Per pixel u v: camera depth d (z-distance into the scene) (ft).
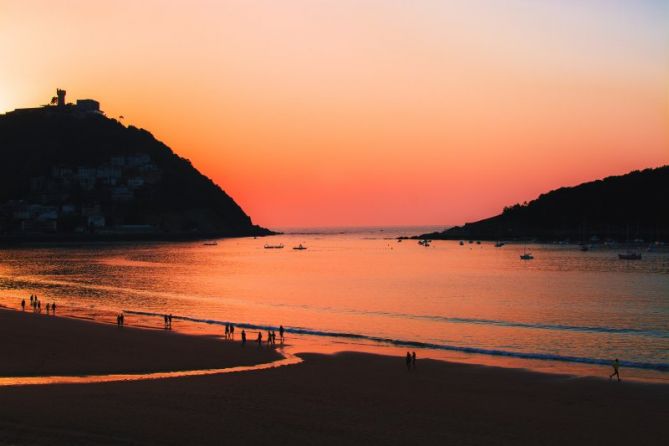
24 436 98.07
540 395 132.26
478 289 391.45
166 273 507.30
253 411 115.75
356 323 250.37
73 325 212.23
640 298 335.26
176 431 103.50
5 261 621.72
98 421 106.52
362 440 102.68
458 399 128.36
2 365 151.33
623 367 167.12
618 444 104.17
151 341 187.32
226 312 280.92
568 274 501.56
